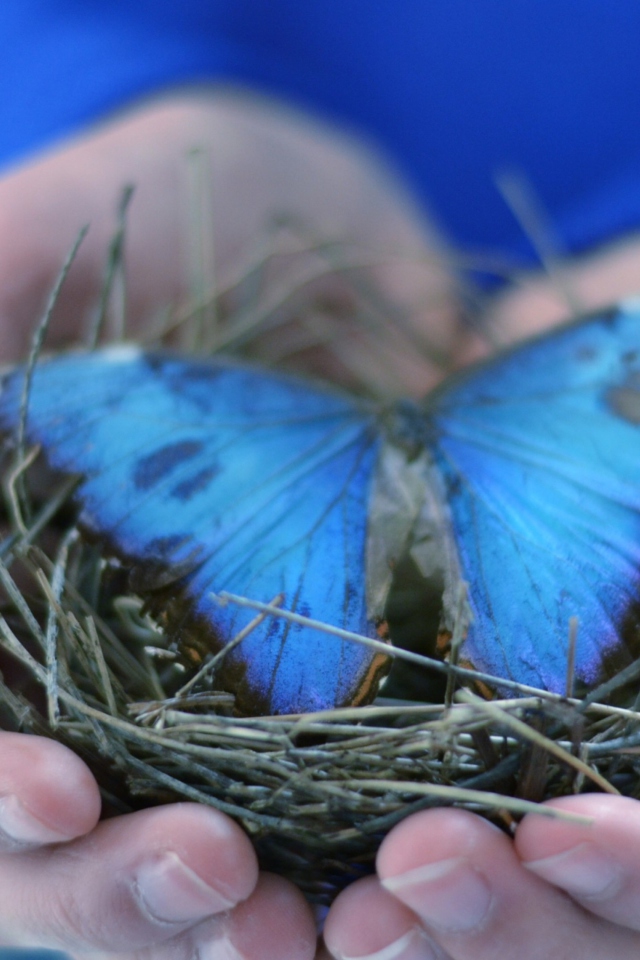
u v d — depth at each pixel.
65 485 0.40
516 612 0.38
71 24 0.65
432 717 0.39
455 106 0.78
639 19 0.76
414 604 0.41
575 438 0.40
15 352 0.48
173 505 0.39
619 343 0.41
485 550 0.39
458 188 0.79
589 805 0.36
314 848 0.38
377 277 0.56
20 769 0.37
